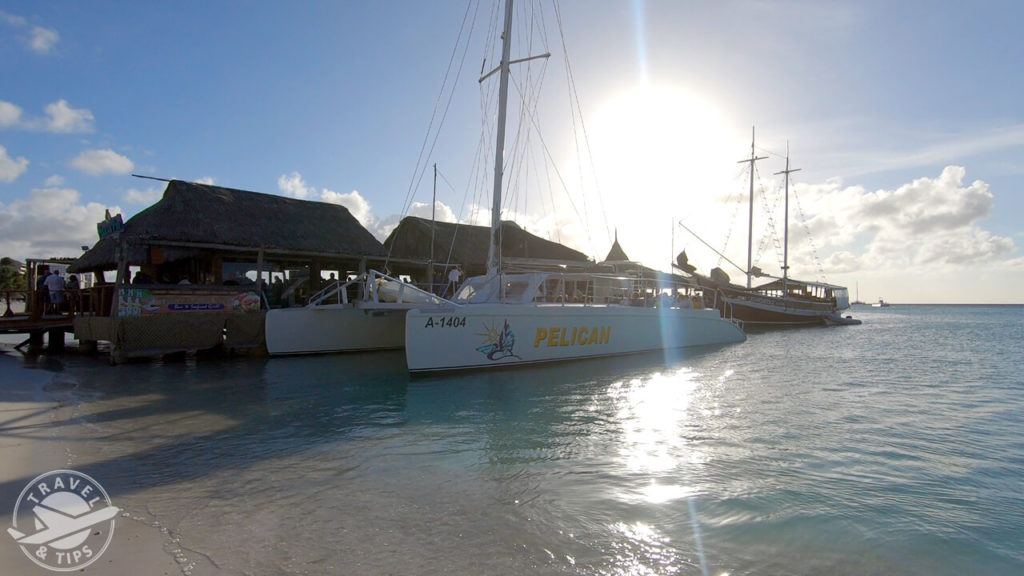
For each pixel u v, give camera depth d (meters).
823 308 39.03
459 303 12.26
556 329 12.51
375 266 19.64
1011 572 3.51
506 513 4.19
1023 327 40.28
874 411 8.28
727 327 18.84
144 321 12.84
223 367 12.34
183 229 14.07
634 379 10.88
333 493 4.60
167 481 4.89
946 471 5.45
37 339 16.92
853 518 4.24
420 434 6.62
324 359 13.65
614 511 4.25
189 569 3.29
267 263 17.88
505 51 13.30
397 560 3.42
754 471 5.32
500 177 13.31
